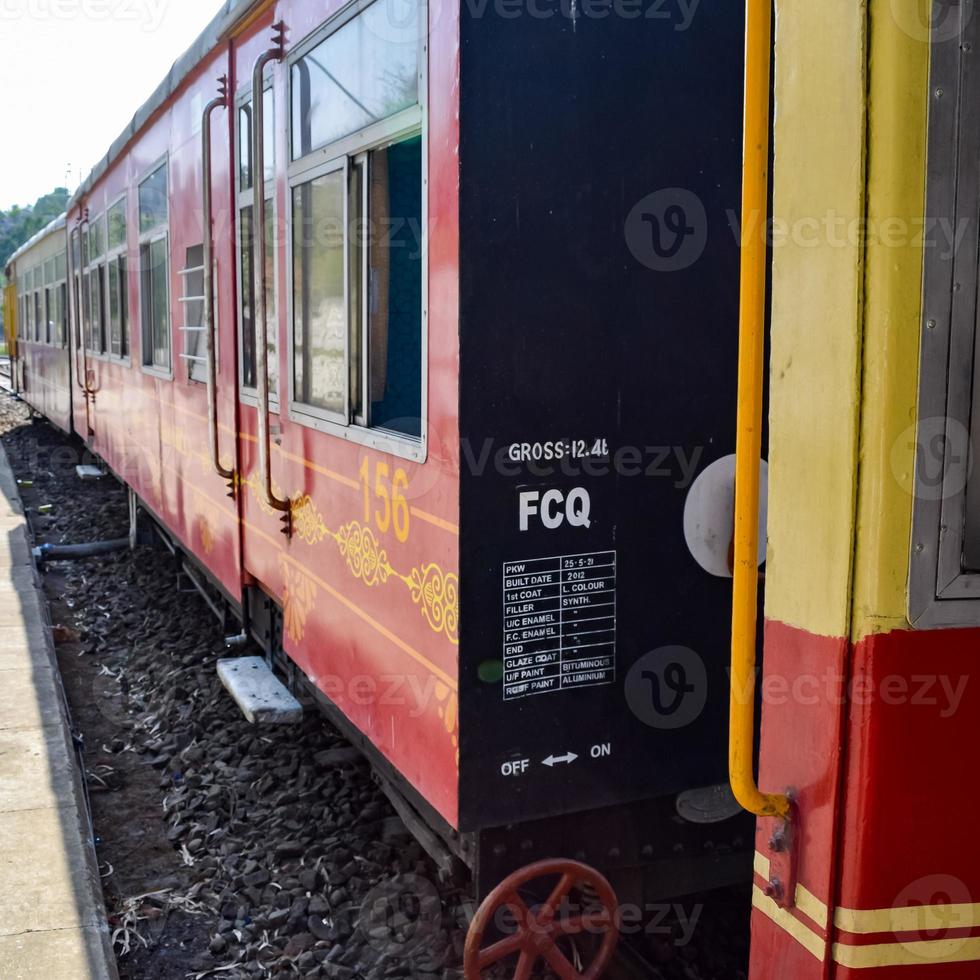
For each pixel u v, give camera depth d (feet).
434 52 8.55
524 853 9.13
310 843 12.89
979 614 5.19
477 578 8.51
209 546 18.62
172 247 20.71
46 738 15.30
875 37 4.93
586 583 8.96
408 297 10.09
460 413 8.35
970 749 5.28
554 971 9.13
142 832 13.84
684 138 9.02
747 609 5.63
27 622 21.33
